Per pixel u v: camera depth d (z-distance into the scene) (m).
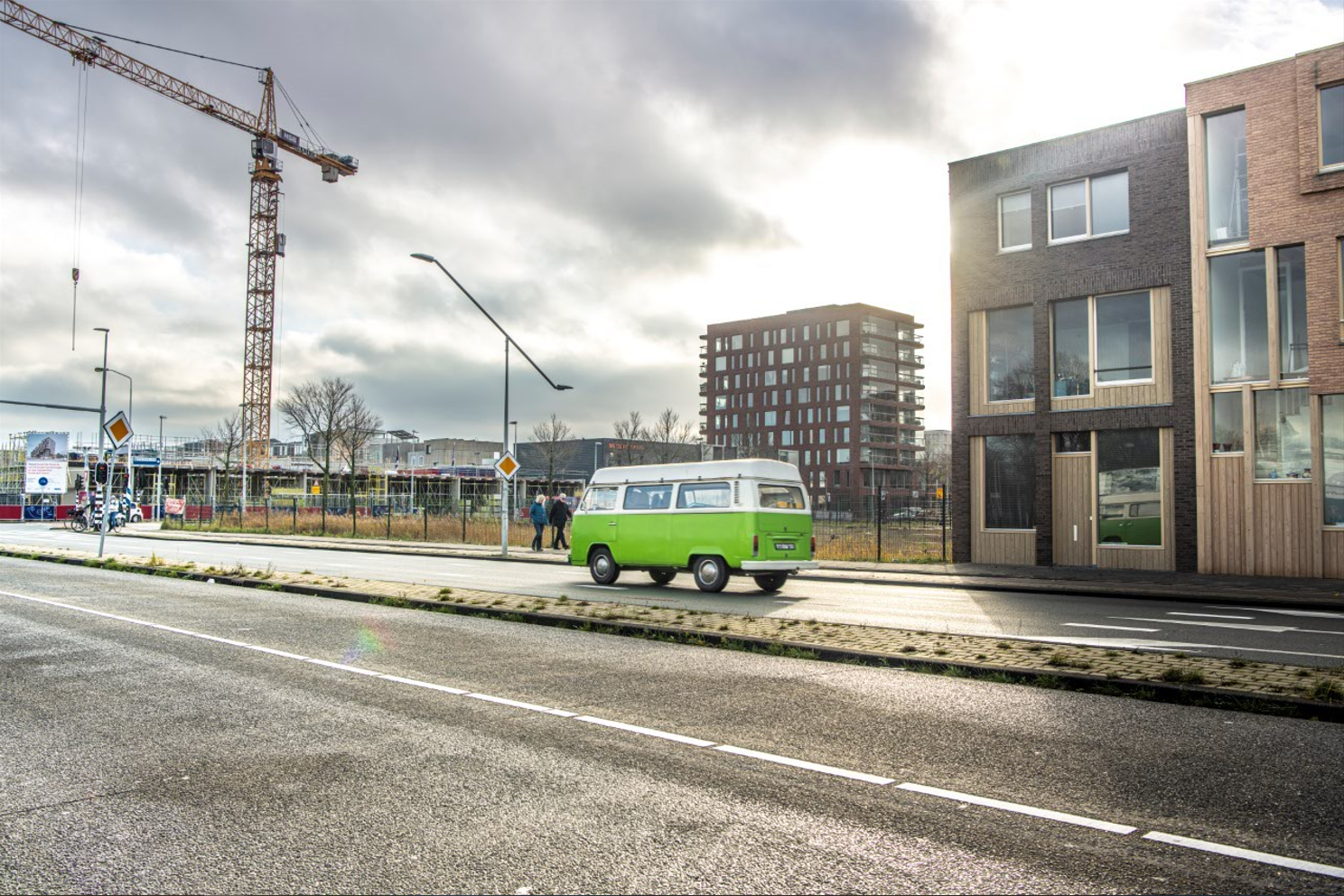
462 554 28.89
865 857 4.18
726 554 16.89
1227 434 19.92
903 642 9.69
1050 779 5.32
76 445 79.00
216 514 57.78
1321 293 18.83
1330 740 6.18
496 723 6.57
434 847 4.29
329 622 11.78
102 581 17.58
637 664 8.95
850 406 117.12
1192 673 7.85
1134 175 21.39
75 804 4.89
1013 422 22.94
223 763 5.60
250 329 98.25
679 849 4.26
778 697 7.45
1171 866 4.09
